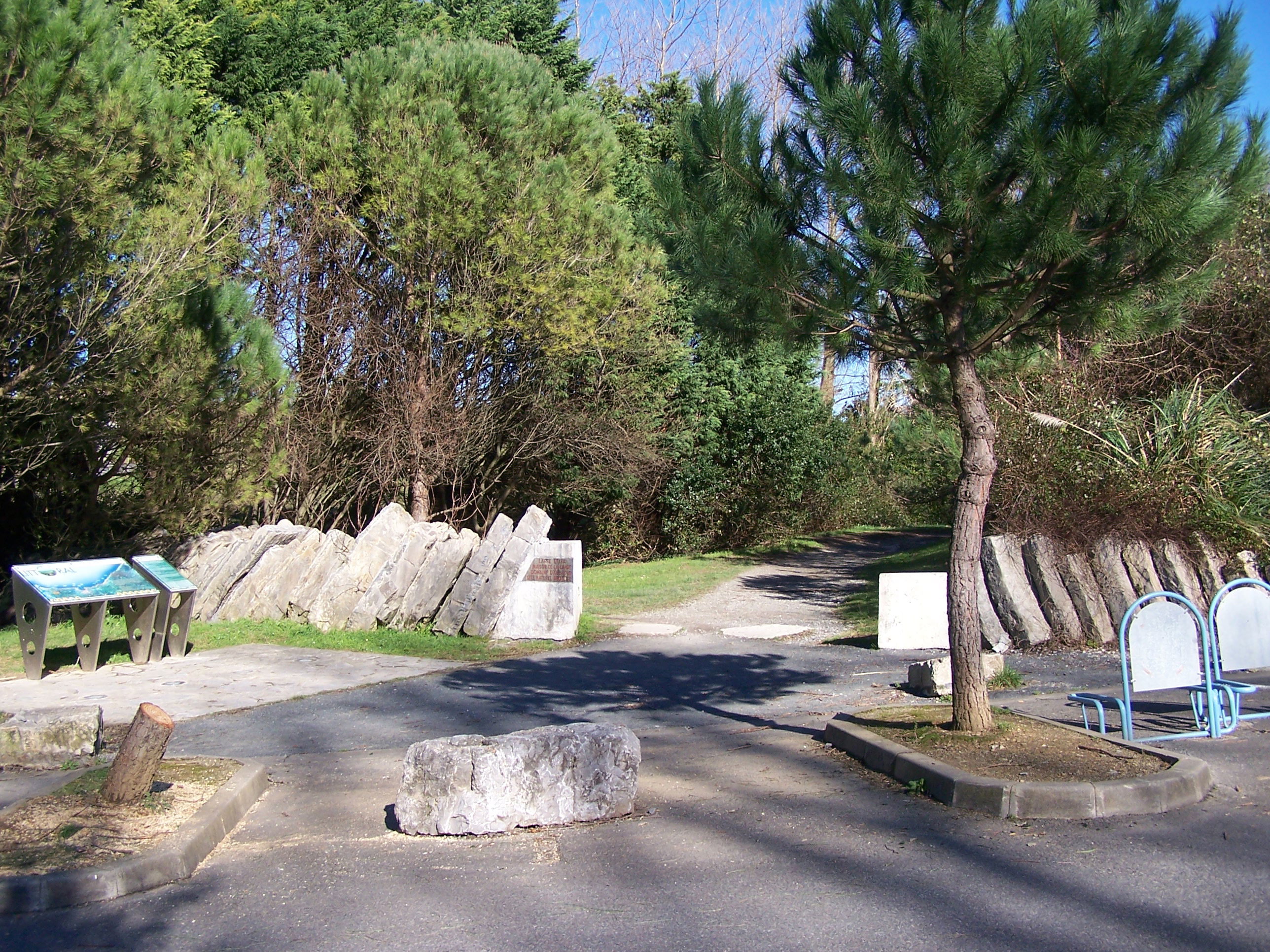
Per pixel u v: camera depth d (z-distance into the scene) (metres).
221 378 13.85
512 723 8.44
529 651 12.05
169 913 4.52
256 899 4.68
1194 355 15.47
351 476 20.62
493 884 4.78
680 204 6.57
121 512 14.55
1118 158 5.57
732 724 8.20
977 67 5.81
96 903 4.64
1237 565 11.43
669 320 23.02
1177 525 11.79
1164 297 6.41
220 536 14.45
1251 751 6.55
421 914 4.45
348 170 18.42
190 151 14.82
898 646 11.78
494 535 13.19
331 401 19.81
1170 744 6.81
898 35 6.06
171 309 13.22
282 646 12.05
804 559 24.00
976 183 5.71
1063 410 13.33
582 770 5.67
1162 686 6.81
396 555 13.21
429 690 9.80
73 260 12.05
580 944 4.08
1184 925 4.04
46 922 4.45
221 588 13.72
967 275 5.95
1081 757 5.97
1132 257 5.96
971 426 6.50
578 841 5.36
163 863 4.89
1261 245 15.19
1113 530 11.76
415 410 19.45
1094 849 4.87
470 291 18.78
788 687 9.78
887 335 6.59
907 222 5.86
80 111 11.14
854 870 4.76
